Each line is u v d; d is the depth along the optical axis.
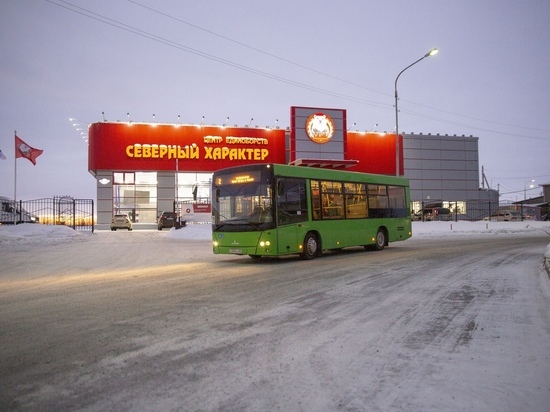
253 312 7.39
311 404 3.90
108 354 5.23
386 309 7.54
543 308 7.52
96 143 41.44
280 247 14.57
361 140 49.28
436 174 53.19
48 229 28.47
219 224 15.20
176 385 4.31
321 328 6.37
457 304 7.88
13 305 8.10
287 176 15.12
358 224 17.86
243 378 4.48
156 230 41.50
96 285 10.41
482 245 20.94
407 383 4.35
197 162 43.38
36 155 33.38
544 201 70.56
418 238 28.20
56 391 4.18
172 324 6.61
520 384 4.32
